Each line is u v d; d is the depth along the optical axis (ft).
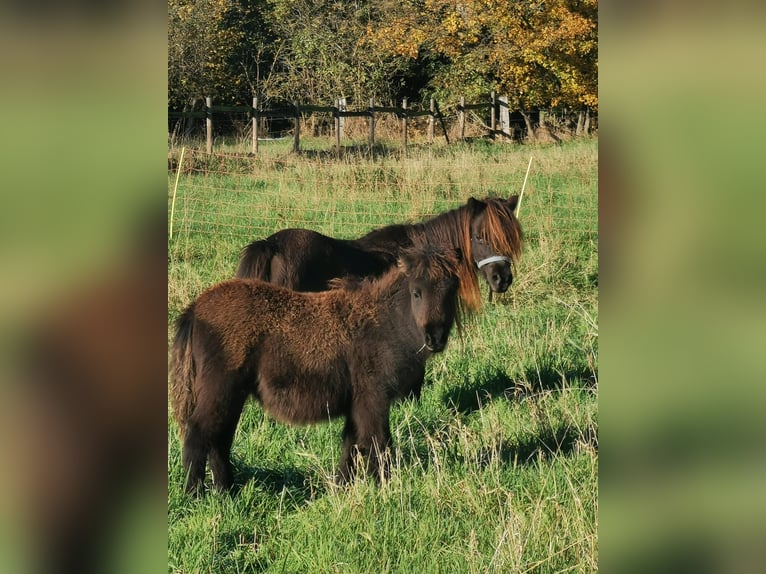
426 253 20.30
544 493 17.71
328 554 15.85
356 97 112.06
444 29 101.60
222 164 64.69
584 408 22.89
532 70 97.19
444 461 19.42
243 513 18.34
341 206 52.70
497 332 31.17
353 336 20.71
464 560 15.34
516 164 65.72
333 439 22.66
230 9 109.60
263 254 27.30
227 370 19.86
